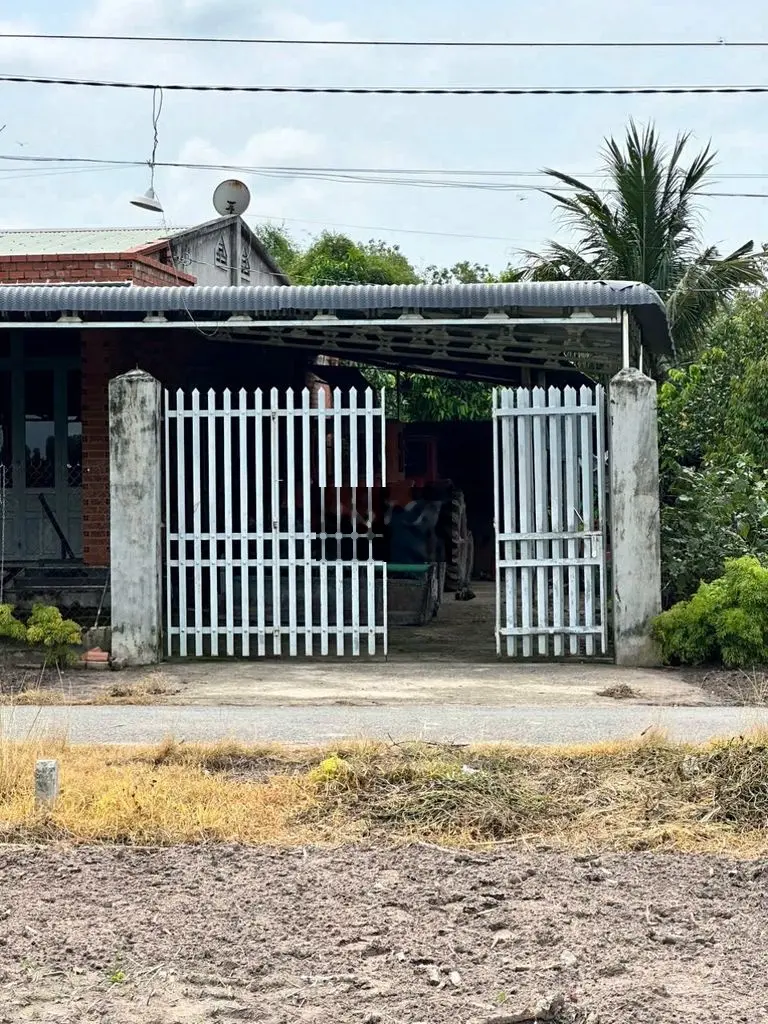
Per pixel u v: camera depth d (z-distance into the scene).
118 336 15.01
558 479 12.59
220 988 4.66
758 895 5.64
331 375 20.92
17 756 7.68
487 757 7.73
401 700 10.49
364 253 41.81
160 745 8.02
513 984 4.66
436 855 6.18
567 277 27.14
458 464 26.38
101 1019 4.41
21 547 15.81
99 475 14.95
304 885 5.73
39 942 5.07
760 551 14.13
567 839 6.48
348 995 4.58
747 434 17.22
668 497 14.72
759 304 19.84
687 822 6.68
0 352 15.88
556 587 12.71
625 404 12.22
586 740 8.49
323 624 12.95
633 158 26.17
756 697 10.29
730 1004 4.47
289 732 8.91
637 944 5.05
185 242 20.17
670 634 12.12
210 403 12.79
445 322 12.41
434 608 17.56
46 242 19.69
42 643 12.39
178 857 6.19
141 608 12.53
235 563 12.85
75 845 6.43
